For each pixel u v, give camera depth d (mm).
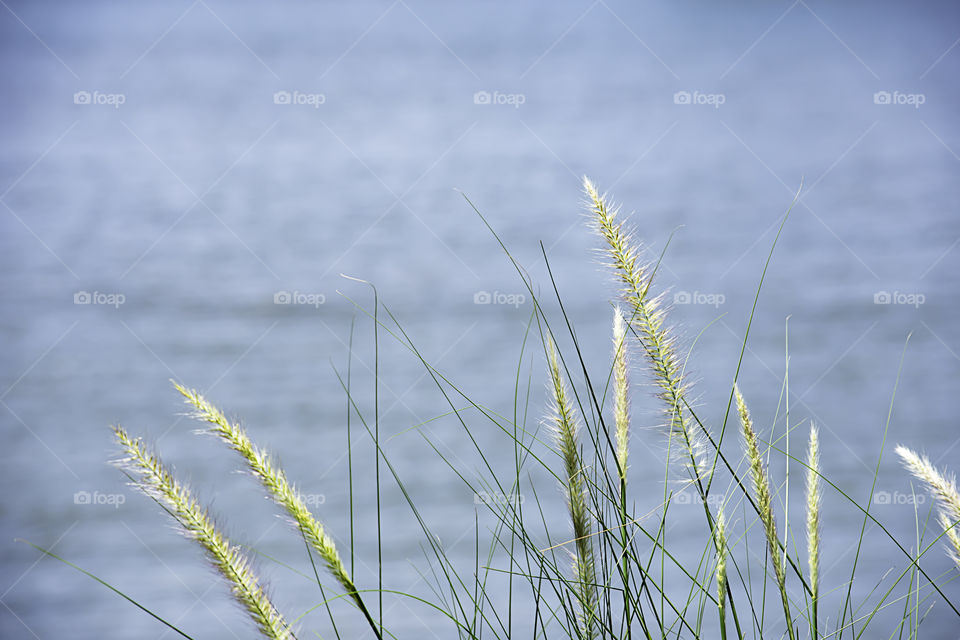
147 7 19016
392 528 3814
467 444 4688
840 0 20922
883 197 9898
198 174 11102
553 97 14414
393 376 5863
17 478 4473
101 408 5387
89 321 6965
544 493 3973
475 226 9164
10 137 12422
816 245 8430
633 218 9250
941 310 6773
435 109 13875
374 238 8953
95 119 13281
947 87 14352
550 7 20641
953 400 5082
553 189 10305
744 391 5254
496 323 6730
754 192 10180
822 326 6457
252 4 20000
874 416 4875
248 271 8086
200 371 6008
